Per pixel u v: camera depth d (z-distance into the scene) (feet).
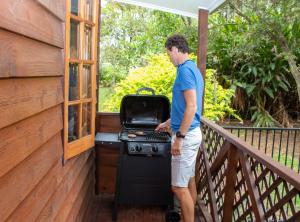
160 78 16.16
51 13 5.03
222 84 23.84
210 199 9.46
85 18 7.37
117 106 16.22
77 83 7.03
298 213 4.85
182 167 8.38
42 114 4.77
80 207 8.35
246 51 21.81
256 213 6.13
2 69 3.27
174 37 8.29
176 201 10.98
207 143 10.37
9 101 3.49
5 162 3.41
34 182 4.38
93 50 7.84
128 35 28.14
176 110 8.38
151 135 9.77
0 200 3.32
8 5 3.40
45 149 4.97
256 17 21.54
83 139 7.36
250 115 24.80
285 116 24.31
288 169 5.04
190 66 8.03
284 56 22.18
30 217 4.29
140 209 10.68
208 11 11.54
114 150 11.19
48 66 4.92
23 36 3.86
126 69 27.27
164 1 11.58
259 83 23.98
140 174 9.53
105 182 11.36
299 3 18.65
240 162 7.05
